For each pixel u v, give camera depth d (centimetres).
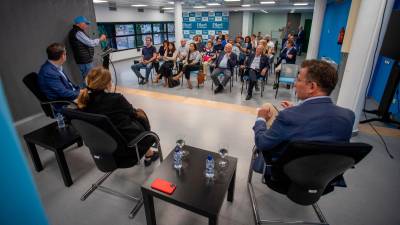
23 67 327
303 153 106
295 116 115
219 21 1386
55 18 358
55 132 204
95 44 396
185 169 150
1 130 30
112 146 151
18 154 32
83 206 176
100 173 214
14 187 33
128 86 560
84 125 143
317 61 117
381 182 202
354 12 325
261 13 1588
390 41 267
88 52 395
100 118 135
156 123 322
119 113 161
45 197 184
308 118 113
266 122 157
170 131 299
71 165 225
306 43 1400
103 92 160
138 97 440
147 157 226
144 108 380
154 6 1000
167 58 586
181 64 573
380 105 313
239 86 558
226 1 819
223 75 532
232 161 160
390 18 265
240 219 164
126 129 164
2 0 295
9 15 304
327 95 117
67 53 386
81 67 397
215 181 139
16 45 316
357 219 164
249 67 479
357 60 249
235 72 663
